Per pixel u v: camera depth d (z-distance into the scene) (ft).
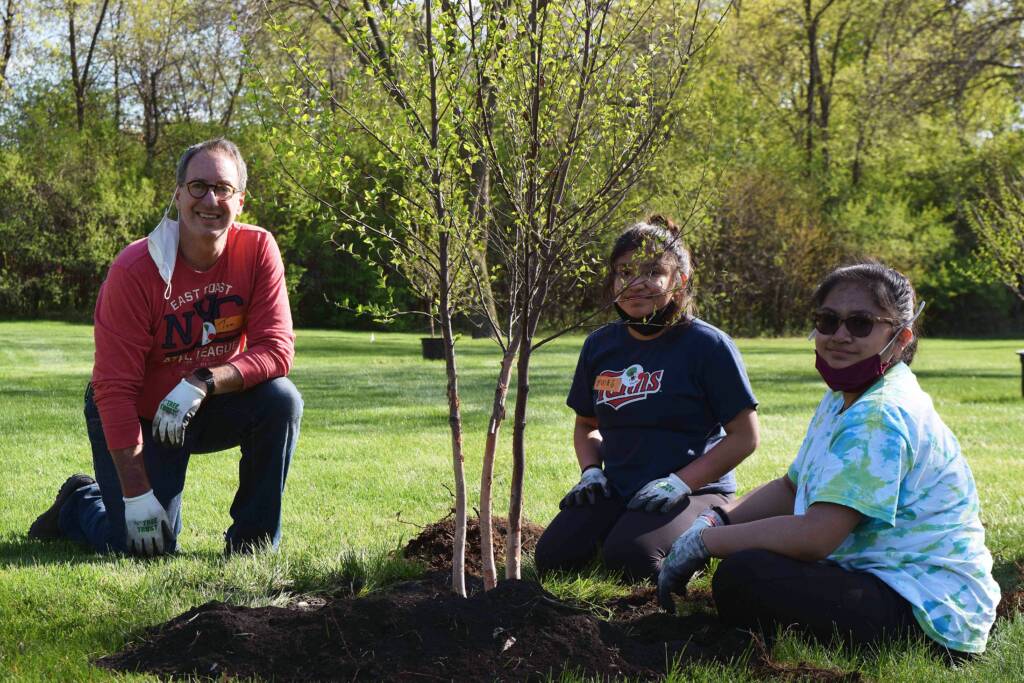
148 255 13.16
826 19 123.54
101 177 107.24
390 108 9.68
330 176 9.52
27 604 10.91
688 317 13.19
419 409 31.71
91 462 21.91
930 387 43.04
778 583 9.20
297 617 9.29
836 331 9.12
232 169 13.11
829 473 8.98
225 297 13.62
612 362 13.65
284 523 16.15
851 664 8.73
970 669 8.73
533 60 9.37
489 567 10.12
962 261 114.52
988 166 99.66
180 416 12.53
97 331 12.97
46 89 116.57
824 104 124.26
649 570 12.10
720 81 89.35
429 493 18.78
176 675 8.49
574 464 21.95
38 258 103.30
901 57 79.56
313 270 107.34
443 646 8.68
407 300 105.81
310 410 31.30
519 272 10.06
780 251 100.07
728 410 12.91
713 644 9.22
